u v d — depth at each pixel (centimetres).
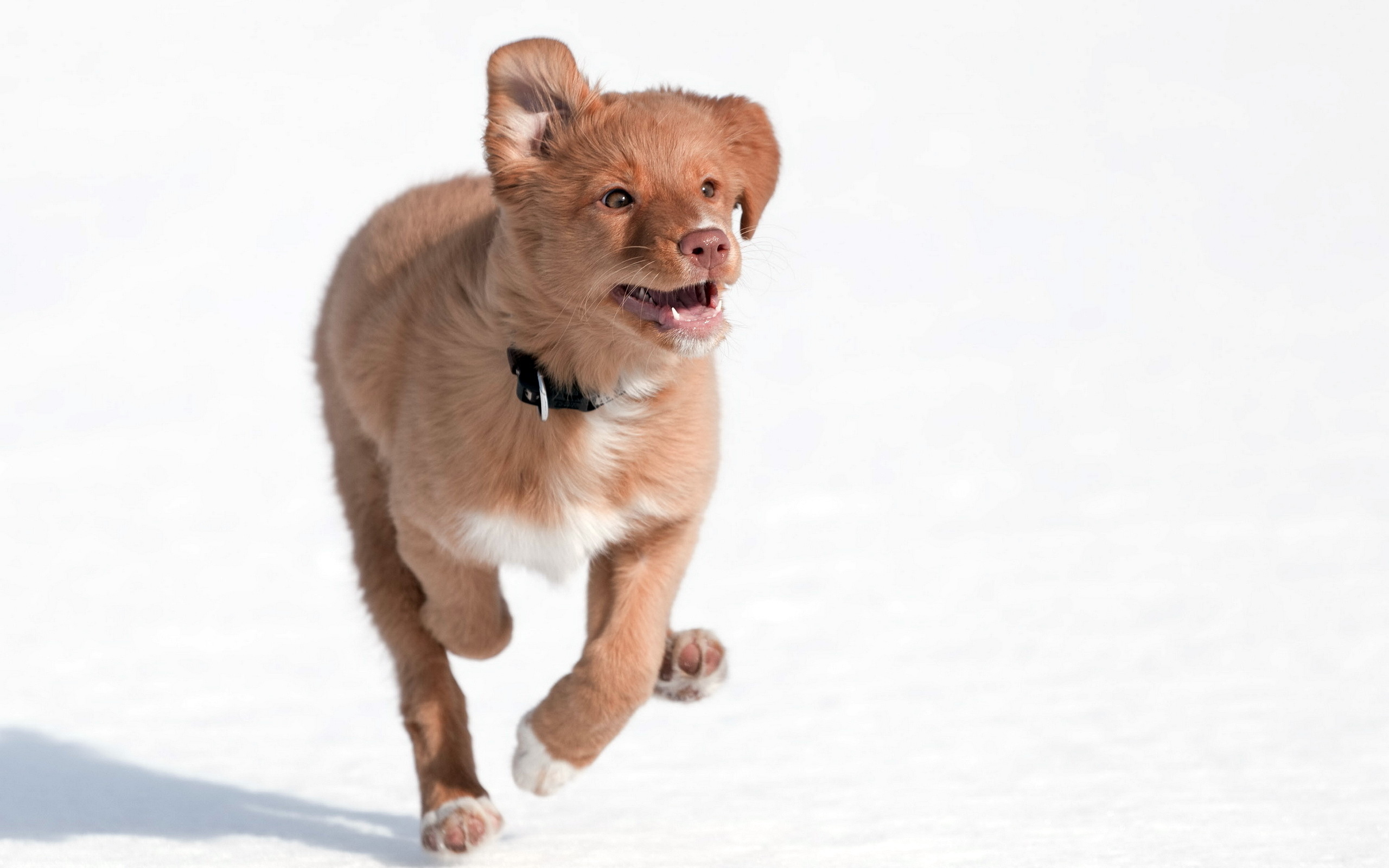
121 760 831
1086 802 712
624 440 559
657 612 579
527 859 574
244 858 566
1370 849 581
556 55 539
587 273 525
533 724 576
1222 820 657
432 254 605
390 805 733
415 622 618
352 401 611
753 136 572
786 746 895
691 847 603
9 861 547
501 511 557
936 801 723
